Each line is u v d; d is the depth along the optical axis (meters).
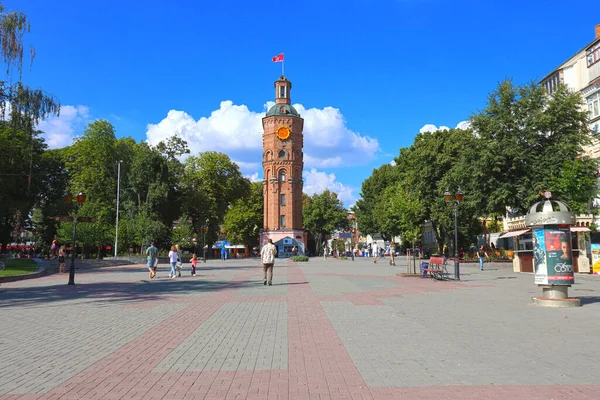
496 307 12.83
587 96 36.81
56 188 61.41
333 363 6.88
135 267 40.75
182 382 5.97
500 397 5.29
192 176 74.25
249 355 7.44
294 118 85.00
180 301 14.73
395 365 6.72
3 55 24.03
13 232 51.44
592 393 5.39
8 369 6.68
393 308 12.70
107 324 10.47
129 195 59.75
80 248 59.84
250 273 30.56
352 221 119.75
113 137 59.16
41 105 25.88
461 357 7.14
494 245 63.09
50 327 10.11
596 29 39.09
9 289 19.38
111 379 6.14
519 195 29.62
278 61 87.50
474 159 31.53
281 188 83.56
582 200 28.80
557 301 12.91
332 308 12.78
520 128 29.89
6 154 30.75
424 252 65.31
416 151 51.34
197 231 71.50
